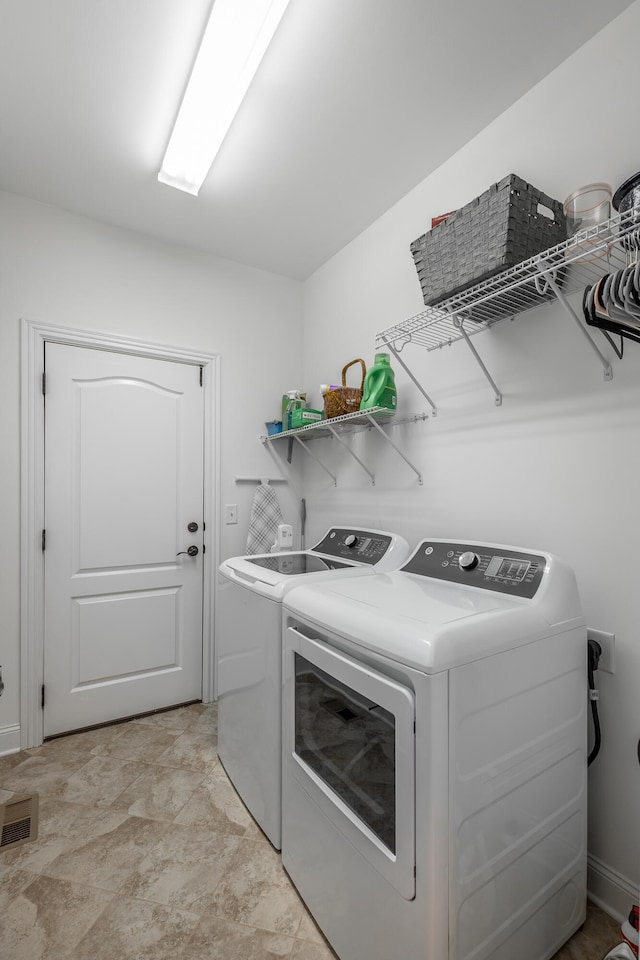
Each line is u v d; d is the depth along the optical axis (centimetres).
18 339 209
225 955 115
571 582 123
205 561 258
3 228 207
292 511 287
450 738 90
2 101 158
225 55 137
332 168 193
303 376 294
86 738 216
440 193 192
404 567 164
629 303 94
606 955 108
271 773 148
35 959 113
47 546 216
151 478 244
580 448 138
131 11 128
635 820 124
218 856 146
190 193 205
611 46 132
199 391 259
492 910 99
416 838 90
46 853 147
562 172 145
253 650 161
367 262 236
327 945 117
